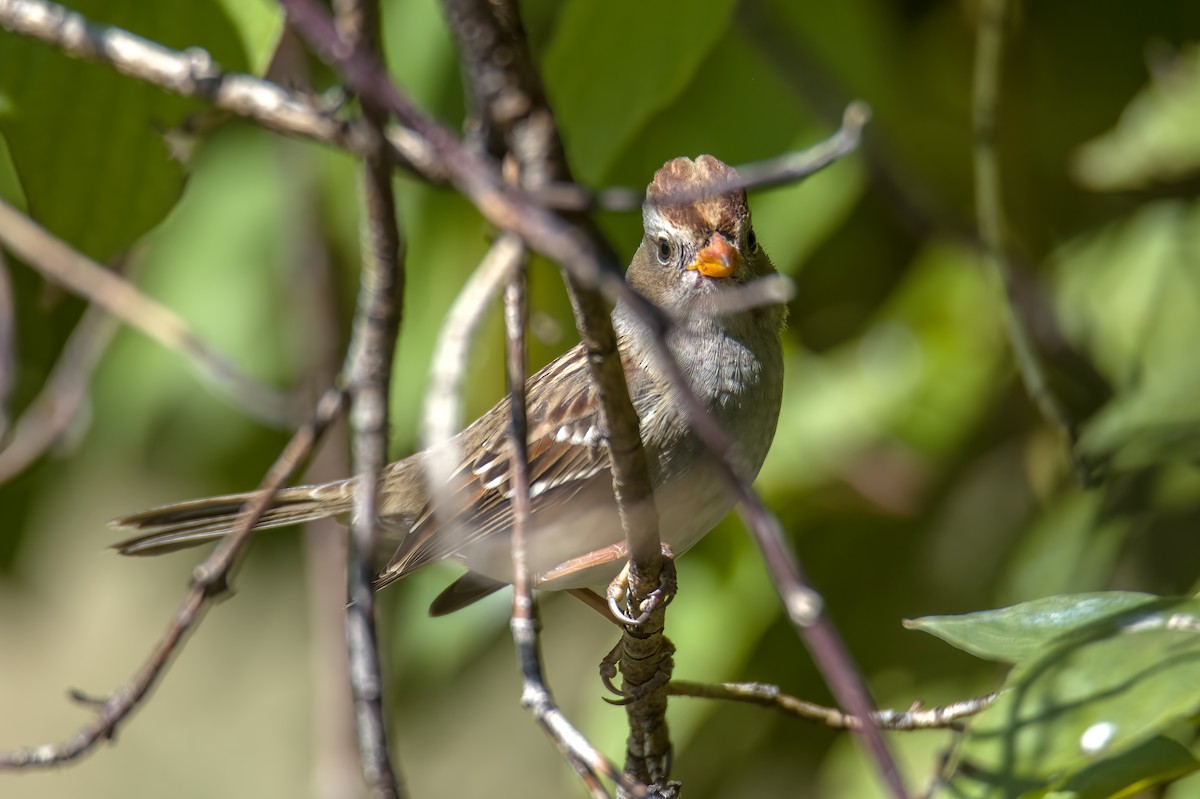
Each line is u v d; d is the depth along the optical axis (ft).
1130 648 15.29
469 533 25.49
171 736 44.86
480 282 20.13
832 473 29.99
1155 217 30.14
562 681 37.14
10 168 26.94
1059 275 30.25
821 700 30.73
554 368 26.68
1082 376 27.68
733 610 28.66
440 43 27.30
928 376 30.63
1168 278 29.07
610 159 23.35
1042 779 14.60
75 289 23.36
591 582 25.21
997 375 30.58
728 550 28.66
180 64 18.01
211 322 31.35
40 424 27.91
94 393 32.04
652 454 23.90
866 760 28.43
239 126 32.35
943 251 31.48
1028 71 29.09
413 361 28.25
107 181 23.18
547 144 13.44
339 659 31.30
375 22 16.43
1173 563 27.09
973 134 31.45
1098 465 24.98
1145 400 25.59
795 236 27.48
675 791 19.98
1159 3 30.53
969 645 16.76
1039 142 31.58
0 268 24.61
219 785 44.32
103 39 18.03
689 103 27.63
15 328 25.23
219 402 32.17
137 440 31.91
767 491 29.63
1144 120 30.48
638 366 24.48
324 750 30.91
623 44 23.02
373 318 18.11
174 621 19.79
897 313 31.40
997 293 28.45
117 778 44.47
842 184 27.68
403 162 18.24
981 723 15.33
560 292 27.55
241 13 22.15
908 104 31.09
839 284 32.37
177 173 23.30
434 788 41.75
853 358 31.35
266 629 41.24
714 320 24.32
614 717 27.81
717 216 24.40
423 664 31.22
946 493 30.58
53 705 45.78
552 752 41.55
